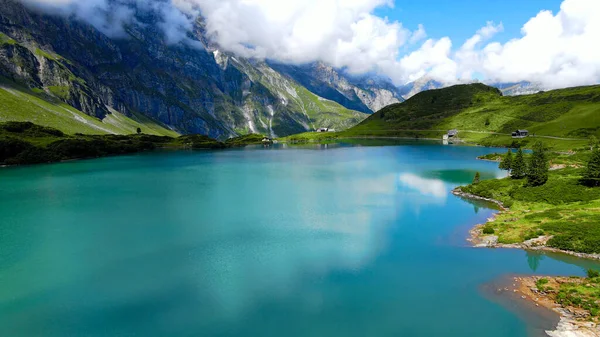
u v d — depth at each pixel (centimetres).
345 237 6519
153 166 16550
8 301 4438
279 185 11306
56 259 5603
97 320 4041
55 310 4244
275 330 3841
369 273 5075
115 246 6125
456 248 5925
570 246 5519
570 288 4306
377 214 7956
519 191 8825
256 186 11169
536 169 9419
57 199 9406
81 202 9088
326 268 5259
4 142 17712
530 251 5641
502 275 4909
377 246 6072
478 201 9094
